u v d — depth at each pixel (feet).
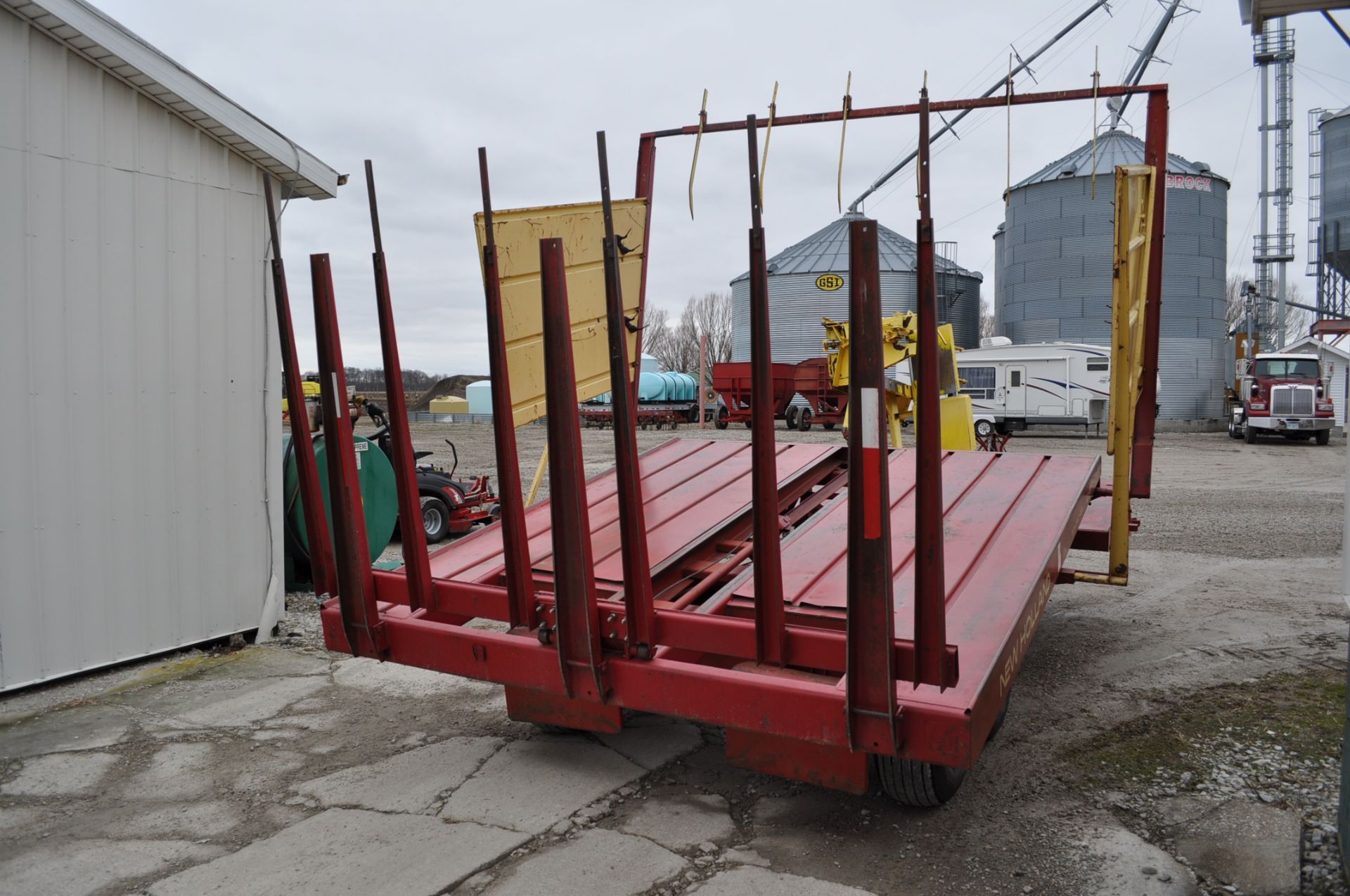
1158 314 18.47
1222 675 16.61
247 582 19.49
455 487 32.71
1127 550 16.40
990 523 12.82
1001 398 91.50
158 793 11.85
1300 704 14.88
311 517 12.04
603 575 12.55
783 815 11.04
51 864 10.00
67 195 16.55
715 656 11.72
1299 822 10.68
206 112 18.04
